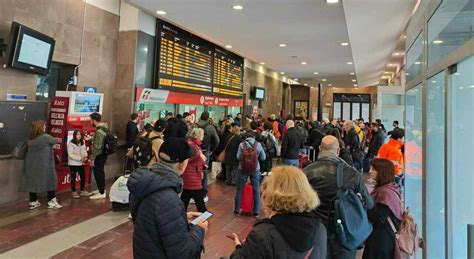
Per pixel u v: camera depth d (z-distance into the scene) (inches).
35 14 217.2
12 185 201.9
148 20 300.7
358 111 821.2
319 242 61.5
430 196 127.0
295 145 250.1
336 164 96.2
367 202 94.0
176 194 71.3
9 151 199.2
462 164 98.0
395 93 393.1
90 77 265.1
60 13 236.2
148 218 67.7
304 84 788.0
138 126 271.7
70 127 224.8
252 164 198.4
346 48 343.0
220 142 311.4
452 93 99.1
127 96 286.8
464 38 85.4
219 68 422.6
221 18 249.0
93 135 228.7
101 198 220.7
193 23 267.0
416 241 101.0
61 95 228.2
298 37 301.6
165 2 216.7
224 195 251.0
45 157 190.4
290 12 228.2
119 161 286.8
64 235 156.9
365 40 296.2
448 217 99.4
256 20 251.0
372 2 196.2
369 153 349.4
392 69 524.7
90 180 257.9
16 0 204.2
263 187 65.8
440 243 117.2
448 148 99.9
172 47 328.8
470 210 96.0
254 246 58.2
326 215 90.0
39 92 239.0
